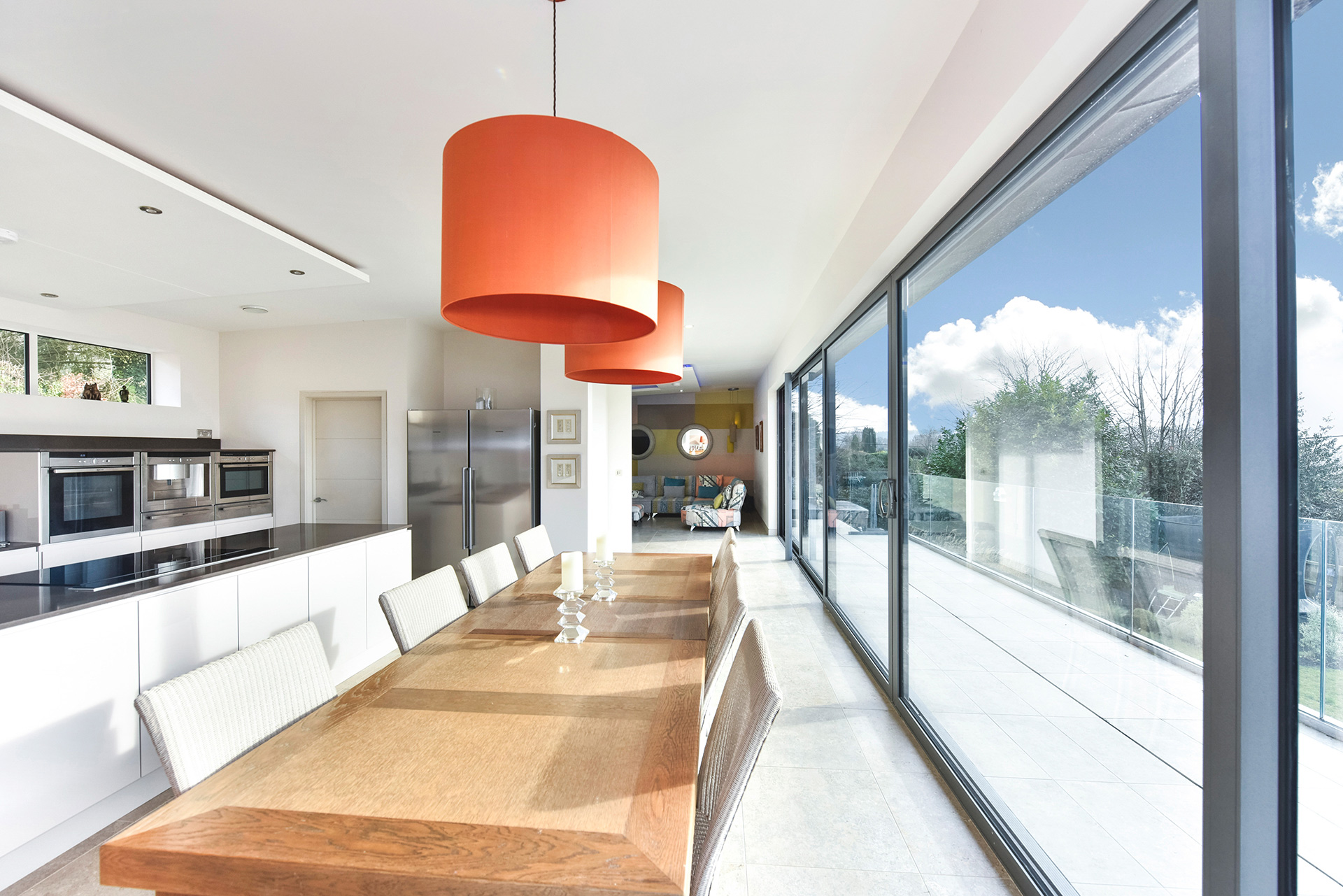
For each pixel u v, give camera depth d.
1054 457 1.54
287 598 2.71
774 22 1.71
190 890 0.89
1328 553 0.83
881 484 3.05
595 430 5.88
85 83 1.90
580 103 2.09
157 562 2.52
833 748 2.53
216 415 5.75
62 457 3.94
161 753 1.13
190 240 2.95
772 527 8.66
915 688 2.73
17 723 1.69
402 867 0.85
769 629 4.25
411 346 5.55
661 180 2.72
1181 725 1.11
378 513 5.70
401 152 2.37
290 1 1.57
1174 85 1.11
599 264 1.13
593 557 3.36
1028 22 1.39
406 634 2.00
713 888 1.72
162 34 1.68
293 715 1.43
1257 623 0.91
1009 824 1.81
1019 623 1.73
